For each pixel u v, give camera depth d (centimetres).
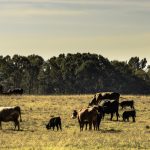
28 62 17188
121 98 7769
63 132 4178
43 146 3262
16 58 17238
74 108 6281
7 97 7719
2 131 4250
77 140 3566
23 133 4106
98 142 3472
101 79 17262
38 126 4712
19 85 17262
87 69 16738
